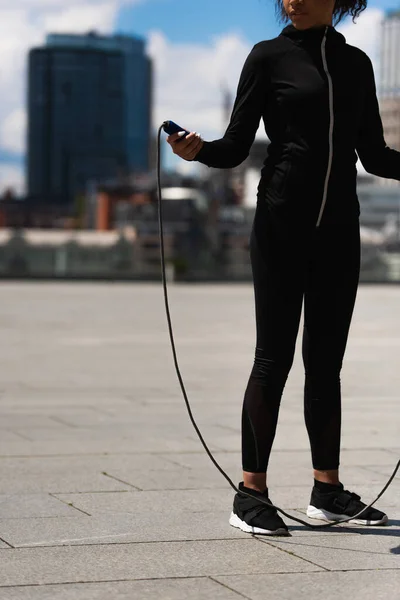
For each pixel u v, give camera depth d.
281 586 3.23
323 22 3.88
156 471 5.30
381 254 47.72
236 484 4.96
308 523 4.09
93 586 3.22
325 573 3.38
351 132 3.87
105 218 159.62
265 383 4.00
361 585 3.25
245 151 3.97
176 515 4.26
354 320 19.84
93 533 3.93
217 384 9.63
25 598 3.09
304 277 3.97
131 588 3.20
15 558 3.55
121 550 3.67
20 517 4.21
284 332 3.97
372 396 8.80
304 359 4.15
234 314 21.39
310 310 4.04
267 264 3.92
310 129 3.81
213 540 3.83
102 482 5.00
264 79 3.89
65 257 45.69
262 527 3.91
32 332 16.09
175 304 25.66
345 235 3.92
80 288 36.75
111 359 11.98
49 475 5.18
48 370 10.72
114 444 6.17
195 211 107.19
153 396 8.68
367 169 4.14
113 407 7.94
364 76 3.92
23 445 6.11
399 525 4.10
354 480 5.08
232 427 6.94
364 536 3.91
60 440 6.31
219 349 13.48
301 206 3.84
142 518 4.20
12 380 9.80
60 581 3.27
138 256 46.97
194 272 47.72
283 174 3.85
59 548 3.69
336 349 4.05
